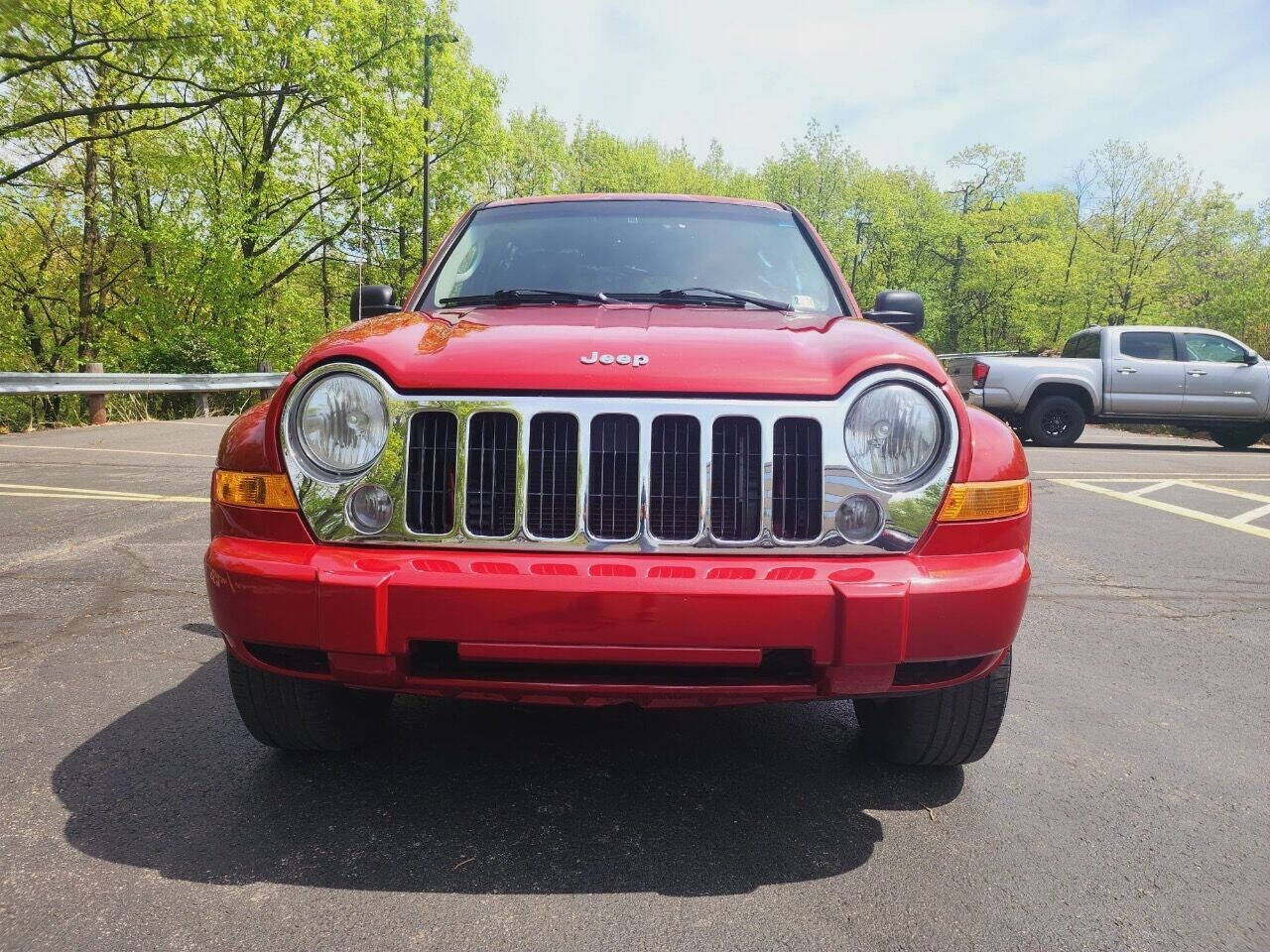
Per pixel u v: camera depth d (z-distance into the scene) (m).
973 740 2.54
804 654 2.12
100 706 3.09
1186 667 3.80
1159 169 45.72
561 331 2.36
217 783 2.55
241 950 1.81
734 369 2.18
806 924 1.94
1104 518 7.36
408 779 2.60
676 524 2.14
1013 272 49.41
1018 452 2.34
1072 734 3.07
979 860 2.24
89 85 18.36
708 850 2.25
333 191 25.58
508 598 2.03
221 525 2.29
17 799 2.43
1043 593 5.01
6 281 22.67
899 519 2.16
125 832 2.27
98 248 22.98
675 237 3.48
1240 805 2.56
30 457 9.52
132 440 11.29
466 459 2.14
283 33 17.52
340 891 2.03
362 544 2.17
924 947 1.88
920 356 2.26
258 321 24.77
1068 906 2.04
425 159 25.33
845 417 2.16
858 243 56.41
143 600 4.35
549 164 44.44
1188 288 46.88
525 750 2.83
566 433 2.15
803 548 2.14
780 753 2.86
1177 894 2.10
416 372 2.18
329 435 2.19
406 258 30.59
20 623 3.99
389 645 2.07
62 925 1.88
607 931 1.90
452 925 1.91
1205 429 14.52
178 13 14.37
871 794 2.58
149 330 23.80
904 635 2.07
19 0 10.59
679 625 2.03
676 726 3.05
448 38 24.38
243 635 2.16
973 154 52.91
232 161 24.52
